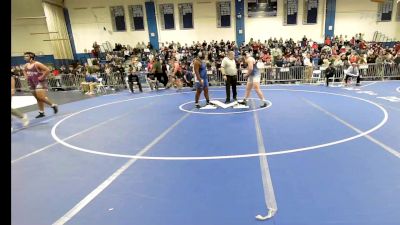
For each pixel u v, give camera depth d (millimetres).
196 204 3182
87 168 4391
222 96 11094
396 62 14016
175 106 9383
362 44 18656
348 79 13539
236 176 3842
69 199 3445
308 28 21641
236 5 21891
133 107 9641
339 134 5504
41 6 22797
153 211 3084
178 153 4871
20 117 7352
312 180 3602
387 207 2922
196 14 22547
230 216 2904
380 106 8023
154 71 14180
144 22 23078
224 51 19594
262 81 14734
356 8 20719
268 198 3219
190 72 14156
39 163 4703
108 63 18438
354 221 2709
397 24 20547
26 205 3342
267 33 22234
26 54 8141
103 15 23344
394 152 4426
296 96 10375
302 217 2811
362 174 3703
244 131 5992
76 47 24281
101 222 2922
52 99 12562
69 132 6668
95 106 10281
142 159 4664
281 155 4527
